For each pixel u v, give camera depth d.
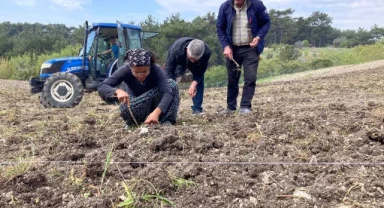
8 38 54.25
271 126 4.27
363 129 4.02
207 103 8.77
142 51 4.14
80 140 3.97
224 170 3.08
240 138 4.04
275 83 14.89
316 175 3.01
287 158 3.29
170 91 4.41
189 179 2.94
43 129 4.84
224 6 5.32
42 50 49.84
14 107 8.08
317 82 13.67
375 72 16.73
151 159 3.31
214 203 2.64
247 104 5.39
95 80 9.65
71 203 2.63
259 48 5.30
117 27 9.27
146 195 2.68
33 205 2.68
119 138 4.06
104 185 2.90
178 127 4.48
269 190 2.77
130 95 4.55
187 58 5.16
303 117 4.82
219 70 34.25
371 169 3.04
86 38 9.57
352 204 2.58
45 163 3.32
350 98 8.25
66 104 8.26
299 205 2.56
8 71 30.91
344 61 37.72
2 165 3.35
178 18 41.25
